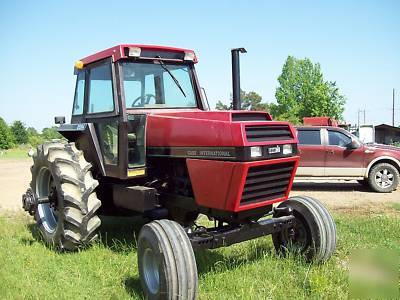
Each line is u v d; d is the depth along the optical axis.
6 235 6.40
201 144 4.36
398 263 5.04
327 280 4.32
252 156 4.00
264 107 50.91
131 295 4.29
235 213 4.32
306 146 11.65
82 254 5.29
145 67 5.50
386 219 7.34
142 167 5.15
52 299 4.12
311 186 12.66
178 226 4.05
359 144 11.44
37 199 6.04
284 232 5.11
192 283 3.83
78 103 6.27
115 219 7.21
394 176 11.27
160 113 5.16
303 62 52.03
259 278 4.45
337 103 48.09
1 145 56.88
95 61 5.72
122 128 5.13
